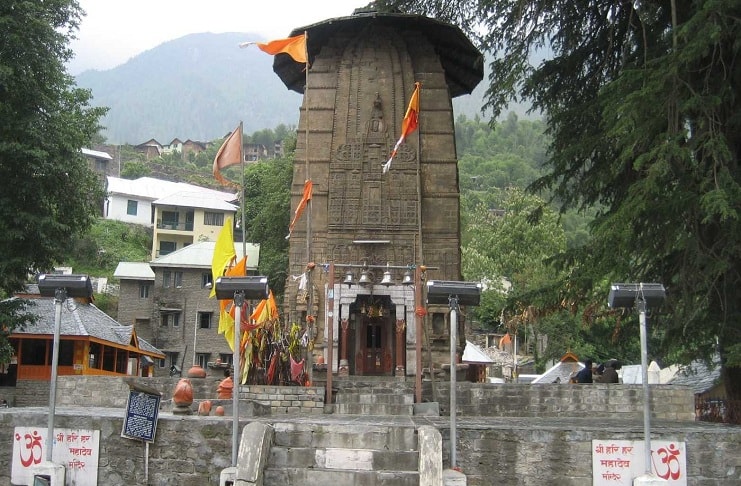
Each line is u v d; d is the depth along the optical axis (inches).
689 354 858.1
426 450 566.3
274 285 2070.6
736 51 806.5
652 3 927.0
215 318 2421.3
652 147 816.3
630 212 773.3
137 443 615.8
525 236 2272.4
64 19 1226.6
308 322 1042.1
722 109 867.4
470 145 6127.0
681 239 796.6
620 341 1002.7
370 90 1237.7
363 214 1192.8
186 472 609.0
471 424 653.3
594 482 593.3
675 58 775.7
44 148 1155.3
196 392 931.3
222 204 3312.0
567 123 1029.8
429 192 1207.6
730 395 889.5
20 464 625.3
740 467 591.2
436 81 1248.2
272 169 2342.5
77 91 1296.8
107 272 3014.3
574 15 1037.2
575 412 894.4
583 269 912.9
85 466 615.8
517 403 906.7
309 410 894.4
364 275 1005.2
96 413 677.3
